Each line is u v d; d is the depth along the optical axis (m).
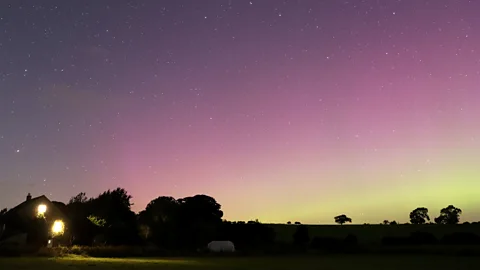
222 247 60.34
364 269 34.00
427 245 76.38
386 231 98.44
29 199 59.34
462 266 38.66
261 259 47.25
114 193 71.31
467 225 104.00
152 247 61.38
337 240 73.50
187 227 71.50
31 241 50.97
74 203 68.06
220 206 78.19
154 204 73.00
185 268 30.66
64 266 28.70
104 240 58.97
